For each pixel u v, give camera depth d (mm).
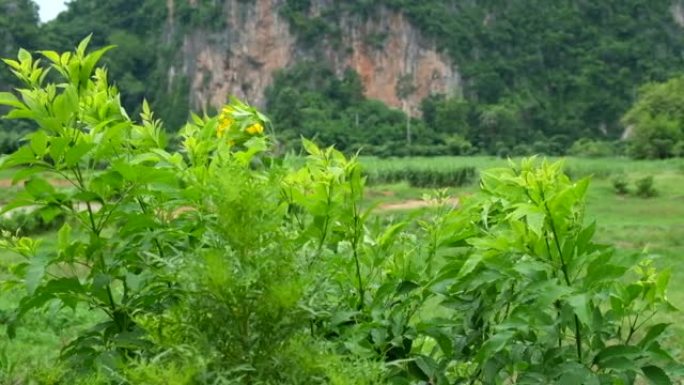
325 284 1838
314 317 1688
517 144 82062
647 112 69000
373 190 39750
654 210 27859
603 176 46812
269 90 88250
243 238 1500
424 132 82000
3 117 2117
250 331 1467
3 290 2307
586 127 87250
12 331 2268
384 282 2271
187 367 1394
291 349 1456
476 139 83062
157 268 2064
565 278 1938
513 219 1907
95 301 2172
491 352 1920
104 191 2125
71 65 2297
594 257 1911
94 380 1712
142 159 2156
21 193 2072
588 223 2020
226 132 2404
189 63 88250
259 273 1474
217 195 1571
